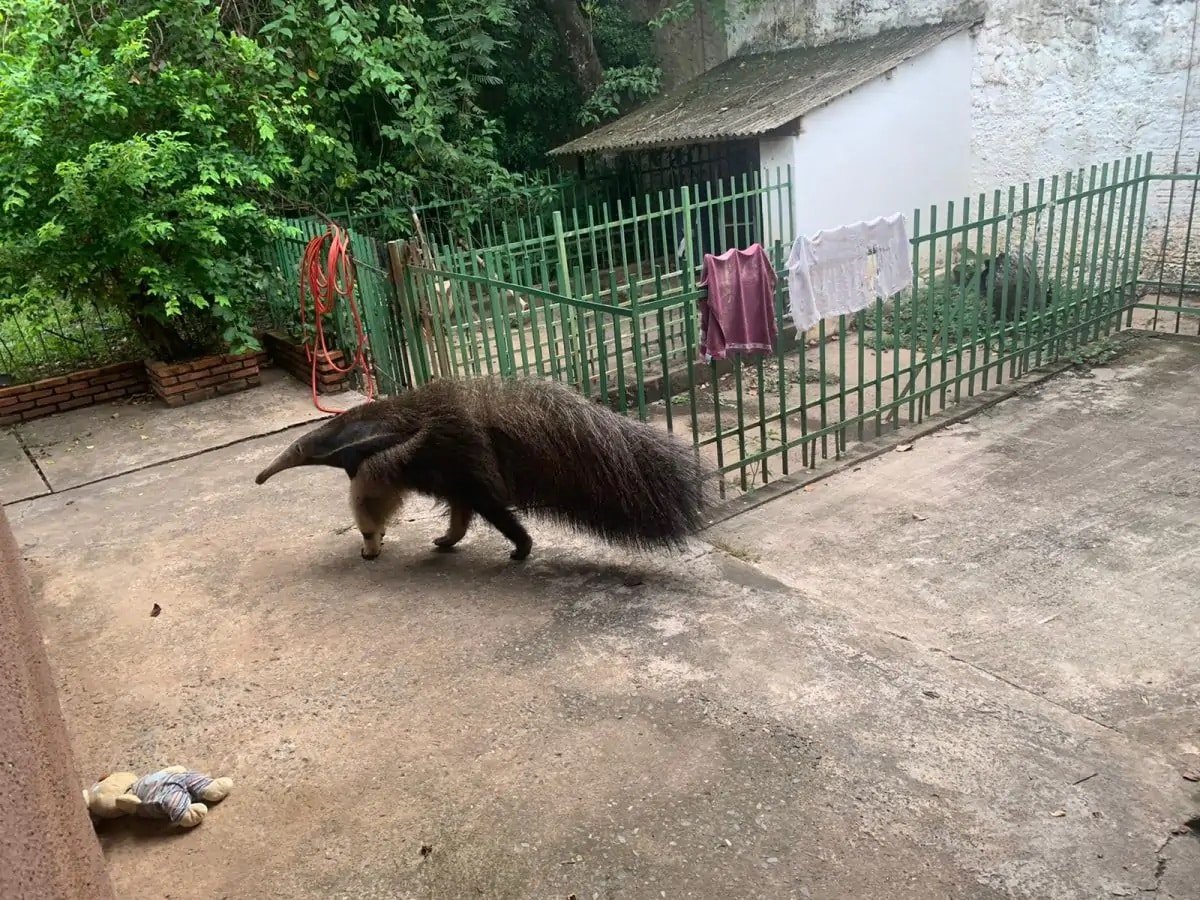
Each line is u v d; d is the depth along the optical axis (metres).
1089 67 6.85
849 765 2.38
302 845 2.27
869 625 3.04
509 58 9.93
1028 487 4.07
